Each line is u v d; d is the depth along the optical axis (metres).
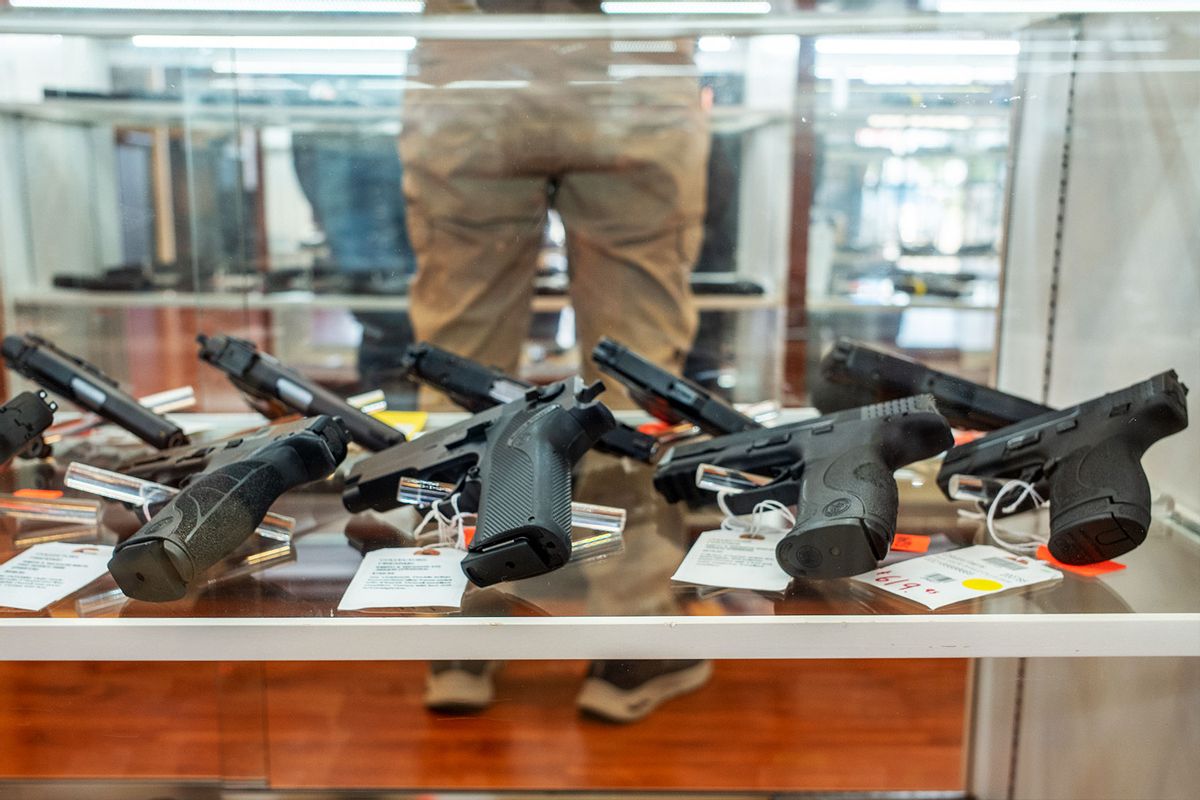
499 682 1.30
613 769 1.17
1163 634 0.67
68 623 0.66
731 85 1.26
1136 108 0.93
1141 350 0.93
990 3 0.95
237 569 0.76
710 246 1.45
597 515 0.84
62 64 1.29
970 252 1.31
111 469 0.96
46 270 1.48
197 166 1.54
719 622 0.66
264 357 1.05
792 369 1.46
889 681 1.36
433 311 1.39
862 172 1.37
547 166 1.30
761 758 1.21
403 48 1.18
